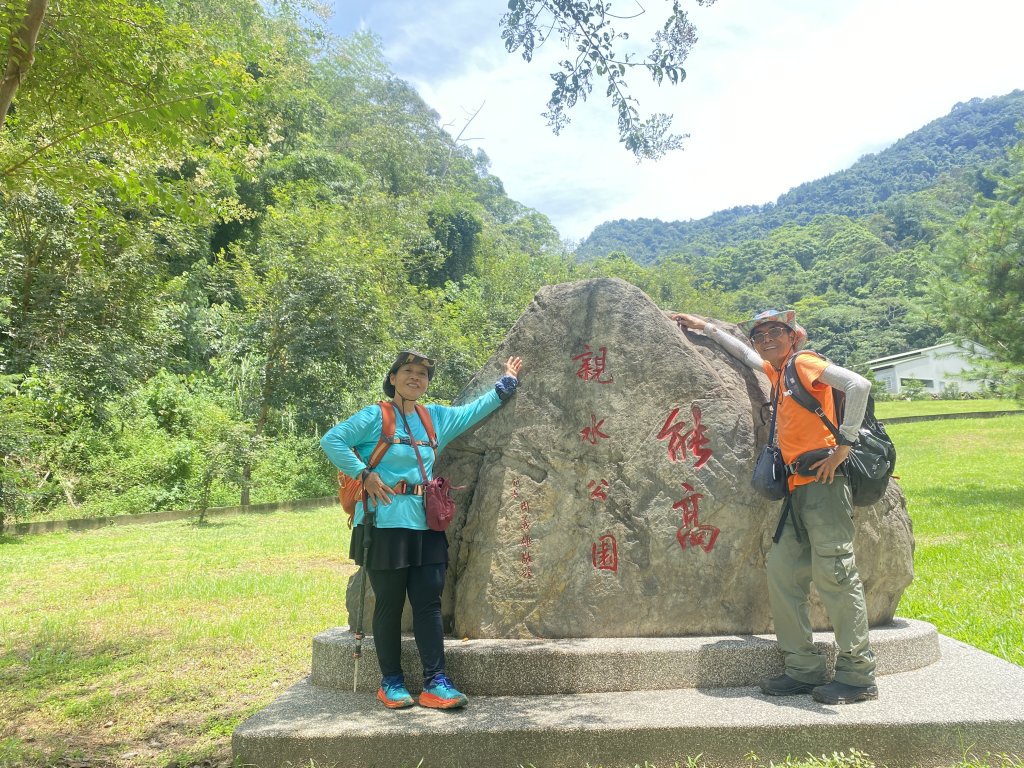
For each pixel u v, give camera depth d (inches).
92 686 165.9
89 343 477.7
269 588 262.7
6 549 366.3
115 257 476.7
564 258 1841.8
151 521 486.6
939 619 193.3
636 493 145.1
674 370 149.6
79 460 537.0
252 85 215.2
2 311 435.5
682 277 1788.9
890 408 1369.3
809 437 129.0
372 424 134.3
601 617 141.3
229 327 657.0
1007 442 786.2
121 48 178.9
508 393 150.1
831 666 132.2
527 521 145.0
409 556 127.0
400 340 800.3
